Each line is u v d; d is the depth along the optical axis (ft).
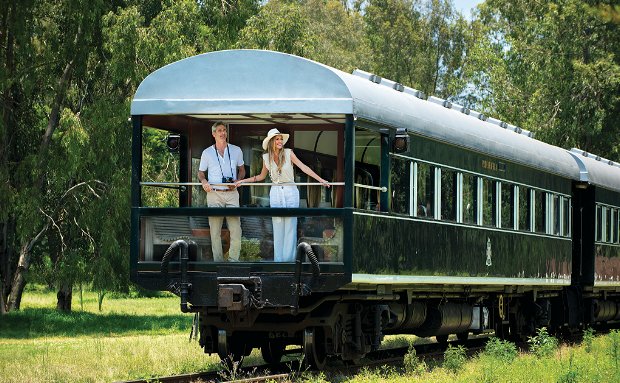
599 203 94.73
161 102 49.90
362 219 50.24
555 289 86.58
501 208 72.13
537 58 166.30
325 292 50.55
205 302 49.93
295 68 49.19
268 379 47.55
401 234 55.06
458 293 66.90
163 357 60.49
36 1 108.68
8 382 48.91
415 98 60.70
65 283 111.96
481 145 67.82
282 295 49.19
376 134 52.85
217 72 49.73
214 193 50.65
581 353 68.18
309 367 50.96
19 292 119.85
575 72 159.84
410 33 243.60
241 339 54.34
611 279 98.17
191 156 52.60
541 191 81.25
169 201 70.95
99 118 108.58
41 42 110.83
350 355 53.98
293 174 50.44
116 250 108.88
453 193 63.36
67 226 117.70
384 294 55.06
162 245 50.78
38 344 80.28
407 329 64.64
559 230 85.76
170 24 110.63
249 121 52.47
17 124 116.47
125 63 108.37
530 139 82.38
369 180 52.60
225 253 50.49
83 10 107.86
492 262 69.87
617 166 109.60
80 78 114.73
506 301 77.51
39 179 110.73
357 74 59.21
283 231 49.83
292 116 50.70
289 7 121.60
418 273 57.36
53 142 112.37
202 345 52.80
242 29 120.67
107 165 109.60
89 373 52.54
